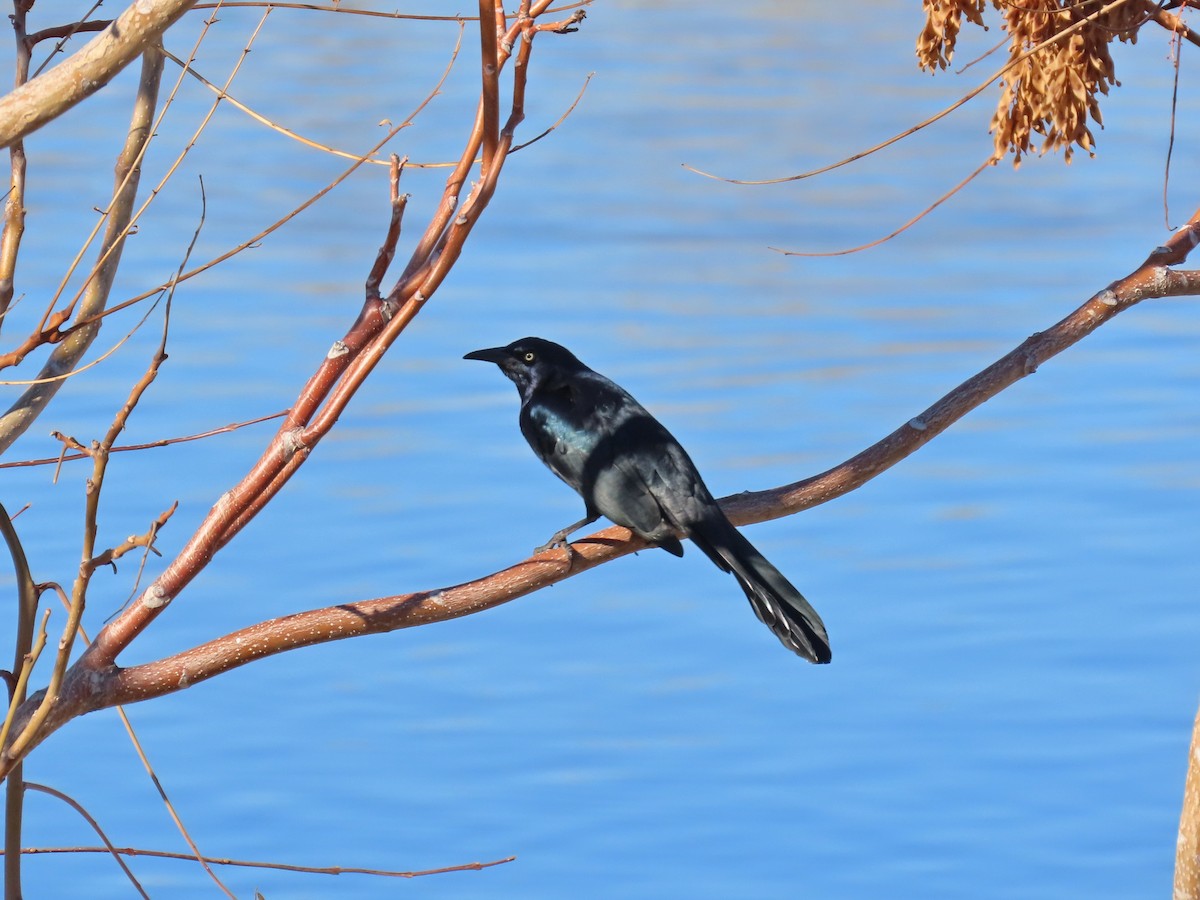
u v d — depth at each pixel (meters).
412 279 6.42
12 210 7.53
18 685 5.88
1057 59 9.70
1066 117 9.77
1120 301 10.36
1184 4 10.17
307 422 6.41
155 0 5.65
